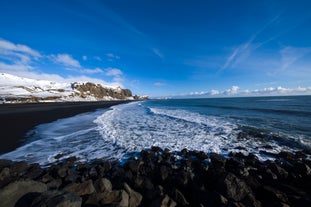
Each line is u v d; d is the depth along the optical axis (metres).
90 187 4.58
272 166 6.06
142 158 7.53
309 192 4.89
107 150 8.93
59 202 3.42
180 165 6.87
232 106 37.97
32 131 13.27
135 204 4.36
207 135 11.71
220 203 4.09
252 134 11.66
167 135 11.91
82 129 14.00
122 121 18.44
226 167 6.60
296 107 29.72
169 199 4.26
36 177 5.73
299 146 9.05
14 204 3.82
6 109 31.61
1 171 5.34
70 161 7.18
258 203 4.23
